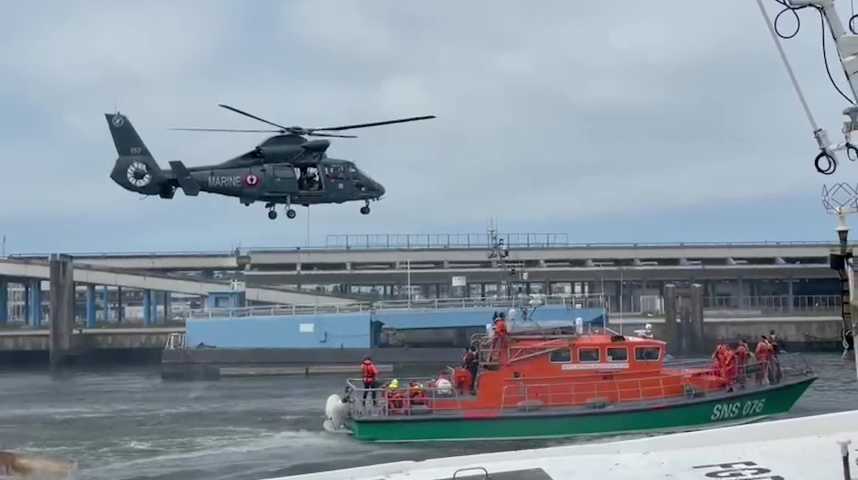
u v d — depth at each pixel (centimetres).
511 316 2880
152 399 4234
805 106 928
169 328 7750
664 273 8394
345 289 9506
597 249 8625
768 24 922
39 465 1241
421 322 5566
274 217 3709
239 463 2538
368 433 2688
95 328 7750
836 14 892
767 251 8694
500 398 2625
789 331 7638
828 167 923
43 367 7250
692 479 748
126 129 4466
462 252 8500
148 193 4222
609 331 2823
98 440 2988
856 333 888
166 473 2428
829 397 3775
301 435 2991
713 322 7600
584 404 2605
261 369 5466
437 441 2638
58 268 7450
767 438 848
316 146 3600
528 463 829
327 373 5438
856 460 758
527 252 8556
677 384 2648
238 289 7044
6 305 9256
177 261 8888
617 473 777
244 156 3666
